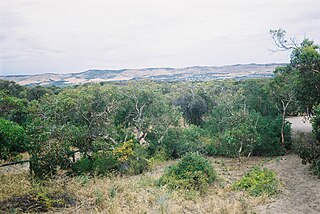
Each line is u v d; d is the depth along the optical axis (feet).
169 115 93.20
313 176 57.41
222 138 83.82
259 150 83.56
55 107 70.54
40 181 53.06
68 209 40.50
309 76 72.13
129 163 71.05
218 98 124.88
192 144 88.58
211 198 48.19
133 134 89.92
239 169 69.36
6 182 53.93
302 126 117.80
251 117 82.28
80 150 69.97
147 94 92.89
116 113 87.61
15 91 137.80
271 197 46.65
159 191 50.26
